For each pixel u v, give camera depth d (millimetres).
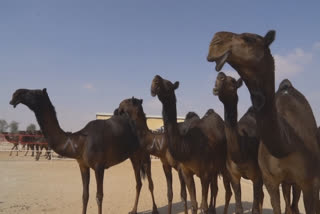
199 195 9992
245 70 3004
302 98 4133
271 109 3098
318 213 3994
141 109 7562
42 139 22000
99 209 6484
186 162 5723
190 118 7805
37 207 7945
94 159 6520
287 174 3615
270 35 2980
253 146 5340
